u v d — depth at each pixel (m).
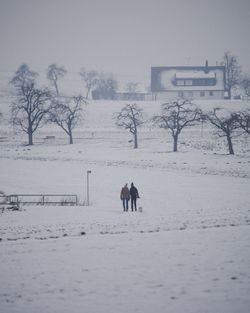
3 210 72.75
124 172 125.00
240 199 83.19
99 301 32.47
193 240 48.12
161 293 33.69
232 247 45.16
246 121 174.75
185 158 154.50
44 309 31.36
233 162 142.88
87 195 90.06
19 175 120.56
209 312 30.62
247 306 31.45
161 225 58.12
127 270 38.56
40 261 41.22
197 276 36.91
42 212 71.19
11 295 33.66
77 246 46.12
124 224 59.53
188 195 88.88
